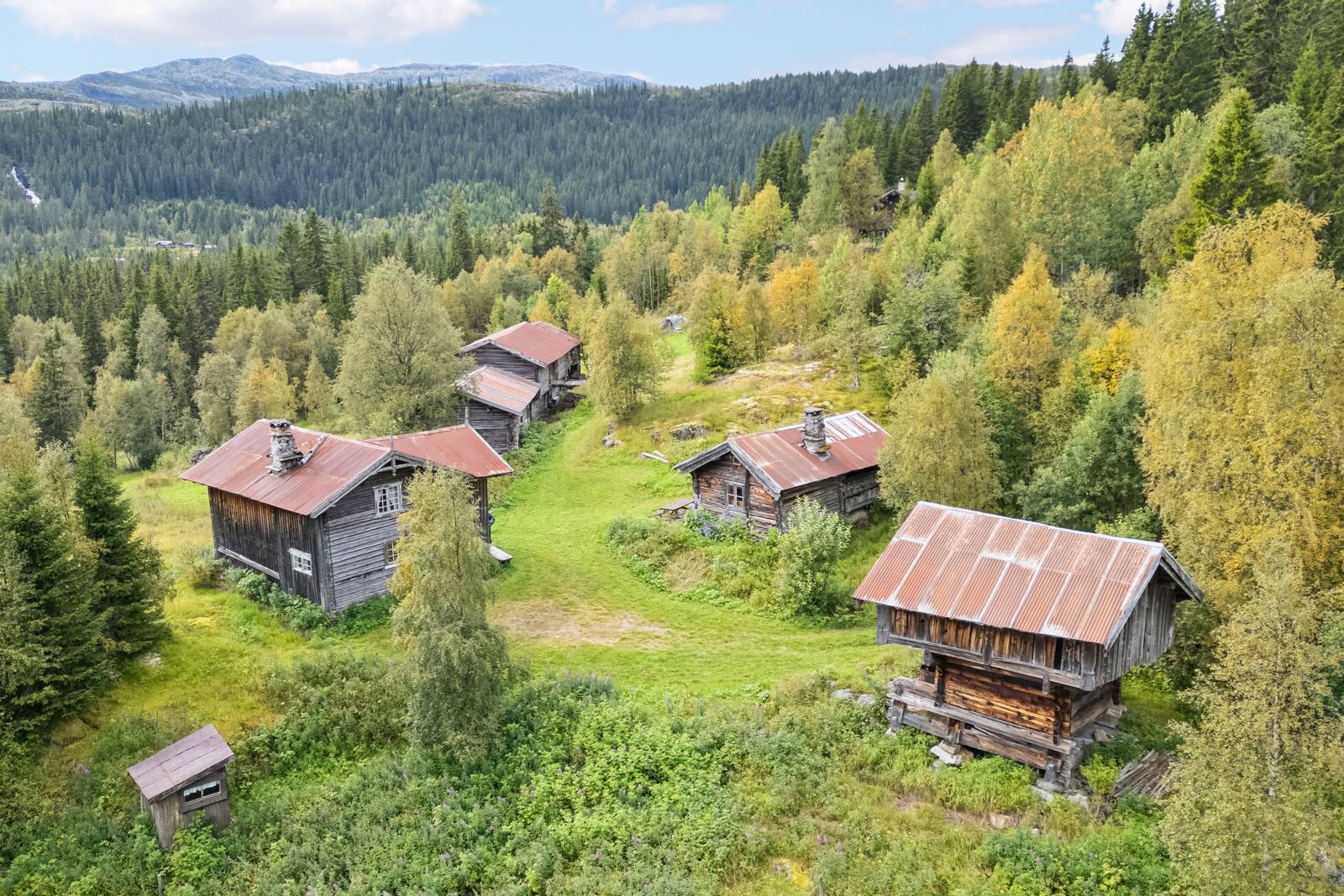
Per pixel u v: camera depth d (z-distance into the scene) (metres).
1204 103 86.00
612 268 117.06
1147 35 112.44
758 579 40.72
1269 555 19.66
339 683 30.84
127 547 32.19
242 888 23.09
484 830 24.28
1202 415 29.53
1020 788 23.84
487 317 116.44
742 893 21.34
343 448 39.72
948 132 108.12
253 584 39.25
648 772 25.89
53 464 33.28
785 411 62.09
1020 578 24.70
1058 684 23.42
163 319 113.69
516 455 62.59
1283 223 33.53
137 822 24.44
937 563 26.14
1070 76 116.38
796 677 30.94
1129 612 22.61
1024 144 81.56
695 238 118.00
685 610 39.41
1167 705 28.83
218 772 25.00
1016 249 69.69
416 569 27.12
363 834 24.31
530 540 48.00
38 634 27.67
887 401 61.12
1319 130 62.75
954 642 25.17
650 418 65.06
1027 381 46.47
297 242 133.00
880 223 114.38
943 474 38.91
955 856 21.67
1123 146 82.38
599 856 22.77
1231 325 29.34
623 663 33.91
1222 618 28.17
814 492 45.09
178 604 38.25
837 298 72.38
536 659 34.31
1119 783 23.23
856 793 24.52
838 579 39.50
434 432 44.34
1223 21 99.81
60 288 146.88
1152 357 33.66
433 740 27.14
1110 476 39.56
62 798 25.52
